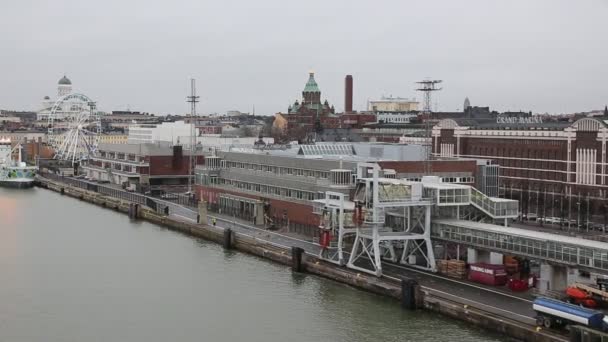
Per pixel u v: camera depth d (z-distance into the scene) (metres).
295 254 120.62
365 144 189.88
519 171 195.12
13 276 121.25
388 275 108.62
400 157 173.50
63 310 102.12
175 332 92.69
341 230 116.44
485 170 155.00
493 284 100.94
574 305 81.19
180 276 120.69
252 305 103.19
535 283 100.31
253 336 90.81
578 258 91.75
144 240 155.38
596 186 170.50
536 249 97.12
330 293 106.81
